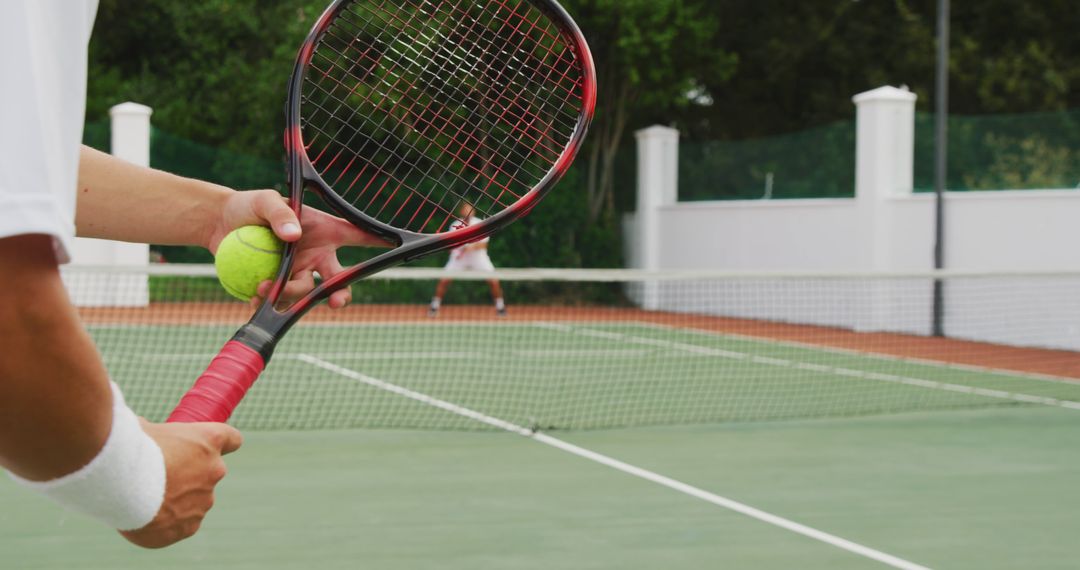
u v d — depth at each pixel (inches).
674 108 868.0
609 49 721.0
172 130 820.0
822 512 181.8
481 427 269.1
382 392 330.6
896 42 856.9
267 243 60.3
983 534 167.9
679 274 340.8
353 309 635.5
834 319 567.8
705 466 220.7
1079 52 839.7
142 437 37.1
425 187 357.4
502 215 69.5
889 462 226.4
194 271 358.9
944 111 512.7
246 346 58.2
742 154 641.0
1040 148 497.7
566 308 673.0
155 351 431.5
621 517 177.3
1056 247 471.8
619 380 365.1
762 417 288.5
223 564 148.6
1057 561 152.9
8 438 33.5
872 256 544.4
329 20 73.1
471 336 512.4
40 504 179.9
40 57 31.8
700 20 749.3
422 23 83.8
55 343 32.1
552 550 156.9
